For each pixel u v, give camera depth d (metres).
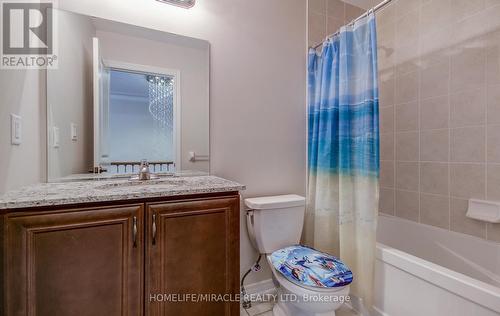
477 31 1.59
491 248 1.50
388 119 2.17
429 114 1.86
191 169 1.51
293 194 1.85
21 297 0.77
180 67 1.46
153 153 1.43
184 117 1.49
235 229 1.13
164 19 1.41
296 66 1.86
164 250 0.98
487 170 1.55
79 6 1.24
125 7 1.33
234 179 1.63
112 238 0.89
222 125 1.58
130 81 1.36
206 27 1.52
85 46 1.26
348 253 1.54
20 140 0.99
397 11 2.08
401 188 2.07
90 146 1.29
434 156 1.84
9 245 0.76
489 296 0.94
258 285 1.70
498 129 1.50
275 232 1.53
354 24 1.53
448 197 1.75
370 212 1.40
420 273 1.19
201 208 1.05
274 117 1.77
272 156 1.77
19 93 0.98
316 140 1.78
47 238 0.80
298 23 1.86
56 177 1.20
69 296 0.83
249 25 1.66
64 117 1.22
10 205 0.75
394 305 1.32
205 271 1.06
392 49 2.12
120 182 1.24
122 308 0.90
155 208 0.96
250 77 1.67
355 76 1.52
